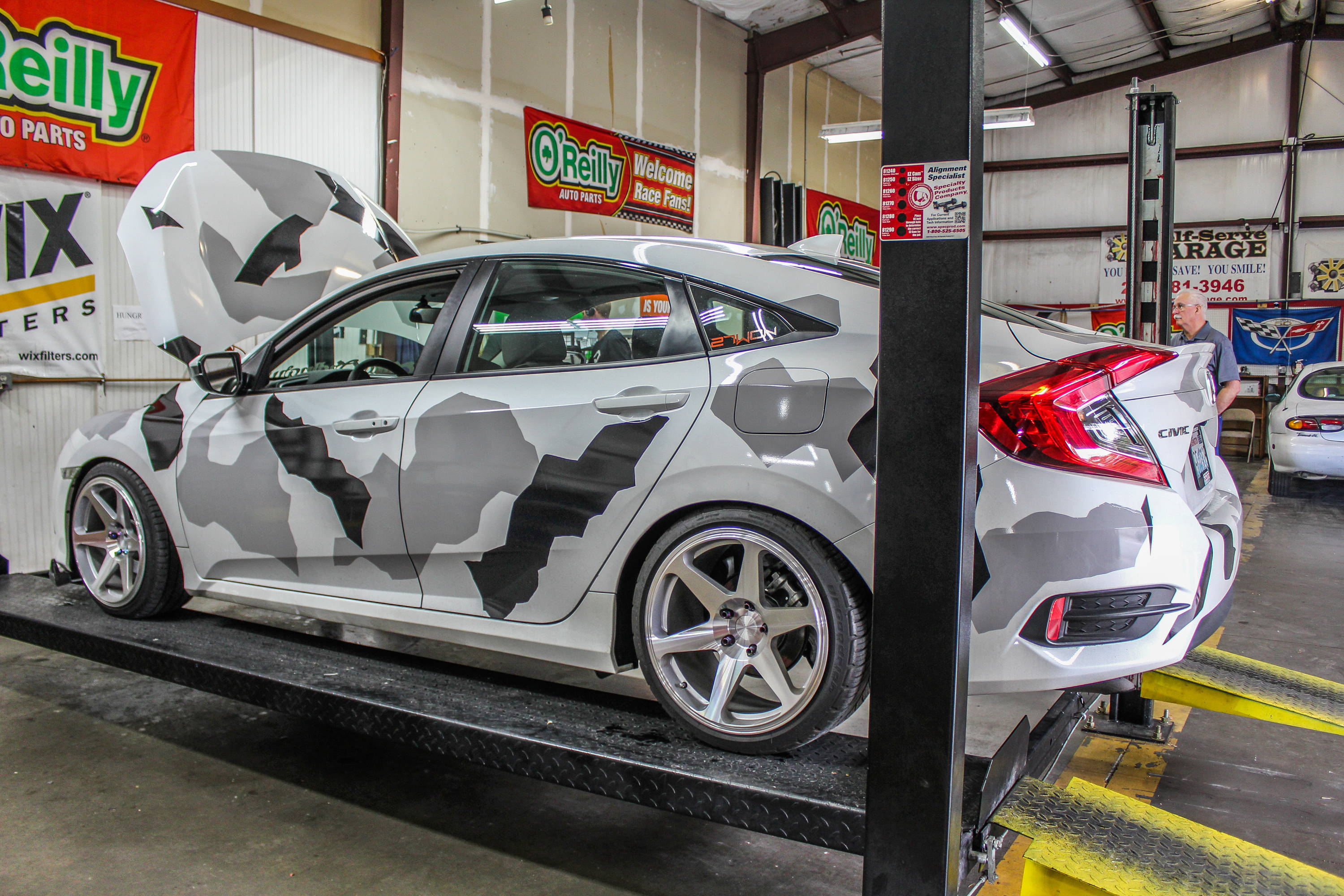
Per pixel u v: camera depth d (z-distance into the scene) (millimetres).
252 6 6250
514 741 1946
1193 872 1480
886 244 1432
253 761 2746
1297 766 2852
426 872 2129
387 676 2355
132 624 2863
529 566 2152
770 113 12523
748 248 2209
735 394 1901
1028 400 1680
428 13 7586
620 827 2375
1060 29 13414
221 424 2717
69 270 5477
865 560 1725
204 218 3090
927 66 1376
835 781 1716
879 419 1449
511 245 2389
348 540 2451
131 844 2234
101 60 5469
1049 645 1683
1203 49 14789
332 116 6879
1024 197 16219
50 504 5480
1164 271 4777
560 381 2158
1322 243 14430
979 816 1590
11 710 3137
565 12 9016
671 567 1968
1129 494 1699
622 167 9891
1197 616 1796
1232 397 5426
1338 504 8180
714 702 1907
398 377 2449
